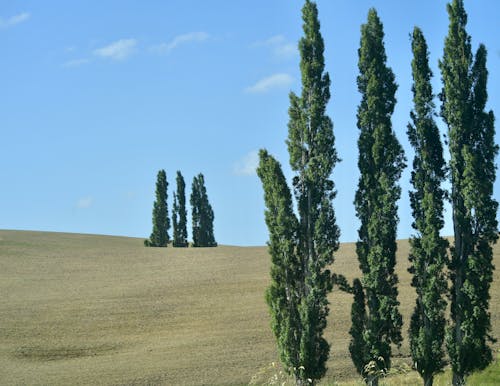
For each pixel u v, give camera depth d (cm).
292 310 4162
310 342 4044
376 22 4372
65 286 8194
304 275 4209
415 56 4275
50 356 5834
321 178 4262
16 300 7538
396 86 4347
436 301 4012
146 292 7850
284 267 4172
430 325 4066
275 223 4203
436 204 4134
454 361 4009
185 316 6894
